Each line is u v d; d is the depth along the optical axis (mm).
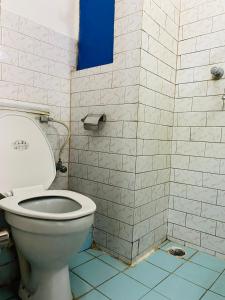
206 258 1430
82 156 1580
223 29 1395
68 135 1598
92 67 1500
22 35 1357
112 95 1389
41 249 891
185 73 1541
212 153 1451
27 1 1373
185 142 1555
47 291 979
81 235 924
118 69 1351
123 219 1363
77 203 1064
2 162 1126
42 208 1128
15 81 1340
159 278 1220
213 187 1452
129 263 1341
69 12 1598
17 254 1133
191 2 1510
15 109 1220
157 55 1385
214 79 1428
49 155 1325
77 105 1597
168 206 1644
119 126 1360
